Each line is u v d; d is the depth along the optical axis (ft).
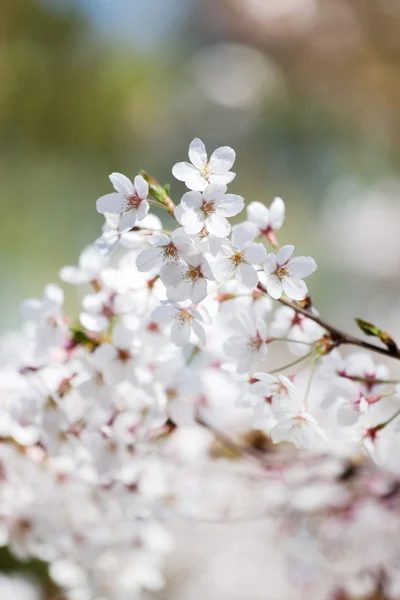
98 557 3.79
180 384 3.33
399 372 6.45
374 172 11.74
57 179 10.25
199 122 10.84
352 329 10.87
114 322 3.30
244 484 3.83
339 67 11.45
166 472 3.70
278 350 7.27
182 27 11.09
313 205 11.57
